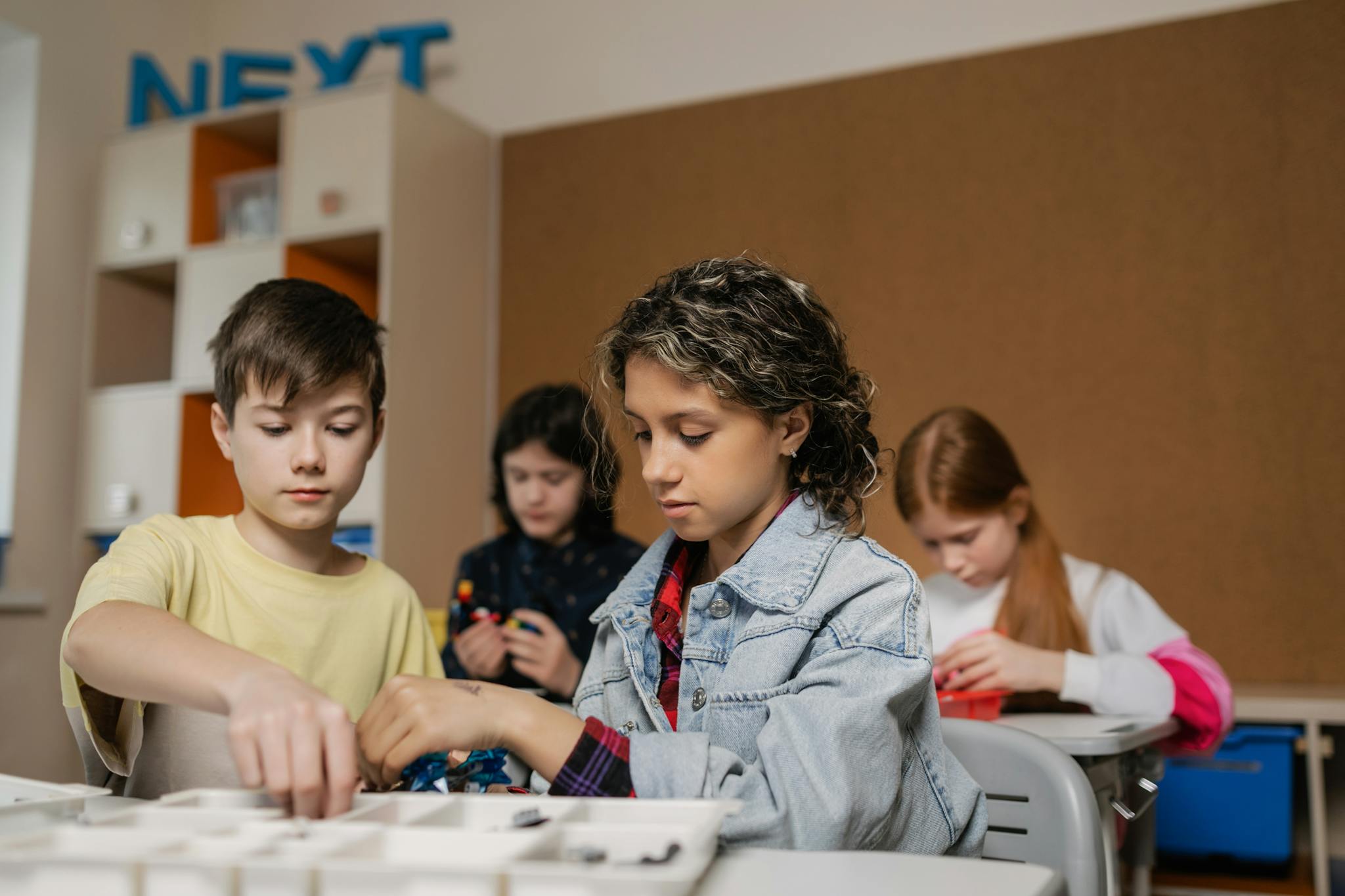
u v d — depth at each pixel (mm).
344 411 902
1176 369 2260
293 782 509
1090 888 825
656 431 743
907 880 465
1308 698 1815
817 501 819
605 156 2826
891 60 2596
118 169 2902
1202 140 2279
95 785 801
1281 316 2191
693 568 884
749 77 2736
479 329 2867
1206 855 1897
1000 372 2398
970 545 1704
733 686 746
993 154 2445
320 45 3207
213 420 969
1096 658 1422
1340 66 2191
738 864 495
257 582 934
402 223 2623
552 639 1649
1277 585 2150
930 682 779
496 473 1972
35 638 2744
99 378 2877
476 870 392
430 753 597
